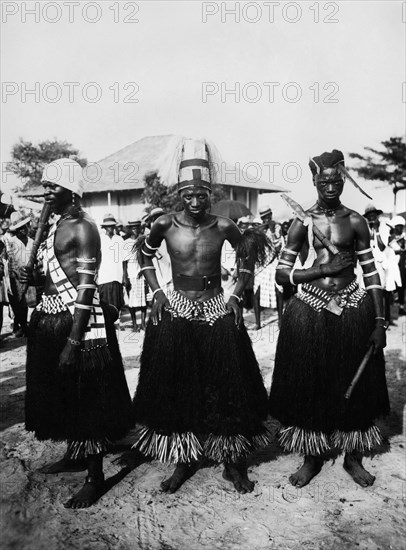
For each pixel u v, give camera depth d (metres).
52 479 3.40
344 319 3.20
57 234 3.05
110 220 7.76
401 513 3.02
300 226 3.32
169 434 3.17
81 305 2.98
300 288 3.40
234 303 3.32
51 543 2.72
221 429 3.16
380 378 3.33
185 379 3.17
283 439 3.42
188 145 3.24
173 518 2.97
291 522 2.94
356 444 3.30
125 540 2.77
